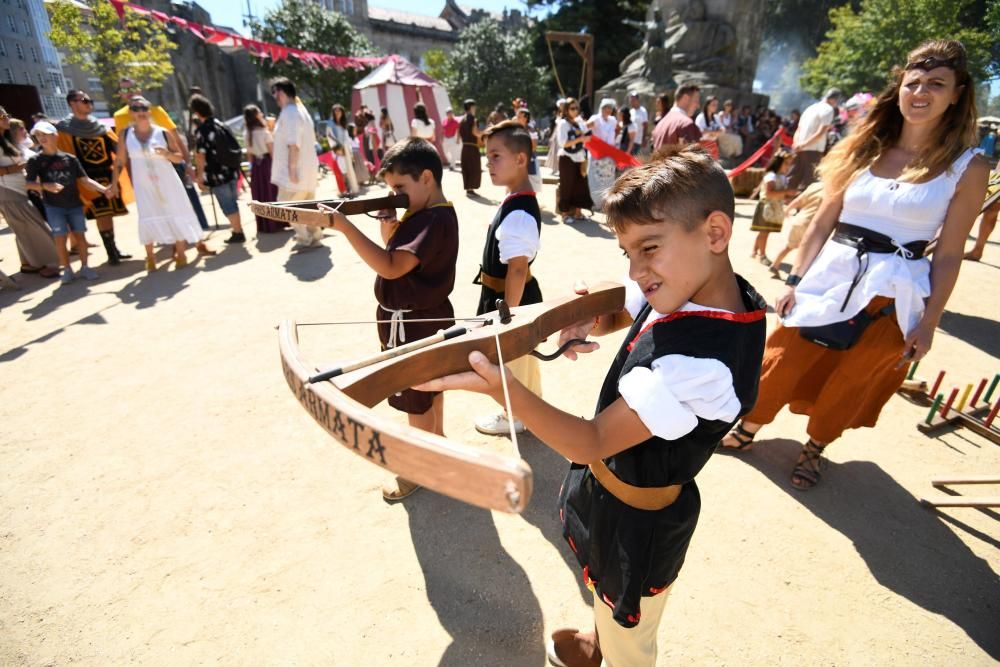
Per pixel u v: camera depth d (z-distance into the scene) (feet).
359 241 6.33
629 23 97.96
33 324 14.78
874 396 8.43
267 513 8.13
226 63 140.15
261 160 22.57
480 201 31.30
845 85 111.45
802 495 8.54
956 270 7.07
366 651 6.09
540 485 8.73
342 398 2.62
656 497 4.14
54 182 17.16
